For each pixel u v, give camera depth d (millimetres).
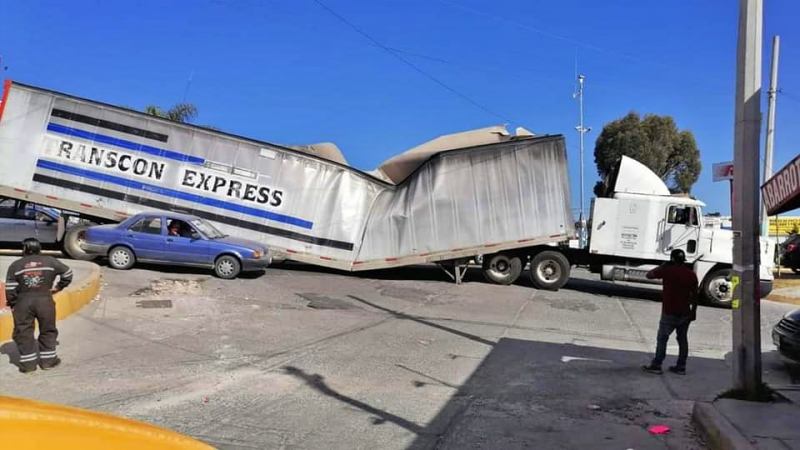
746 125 6836
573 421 6555
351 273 19938
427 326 12133
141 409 6336
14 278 7539
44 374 7480
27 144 17703
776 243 26641
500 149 18391
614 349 10859
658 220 17953
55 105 17875
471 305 15211
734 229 6992
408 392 7492
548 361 9617
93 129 17938
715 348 11492
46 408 2248
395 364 8914
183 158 18234
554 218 18219
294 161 18625
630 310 15805
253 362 8586
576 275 25656
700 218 17656
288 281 16984
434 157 18516
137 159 18078
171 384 7324
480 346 10547
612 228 18234
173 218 16516
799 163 5648
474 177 18438
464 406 6984
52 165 17750
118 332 9883
